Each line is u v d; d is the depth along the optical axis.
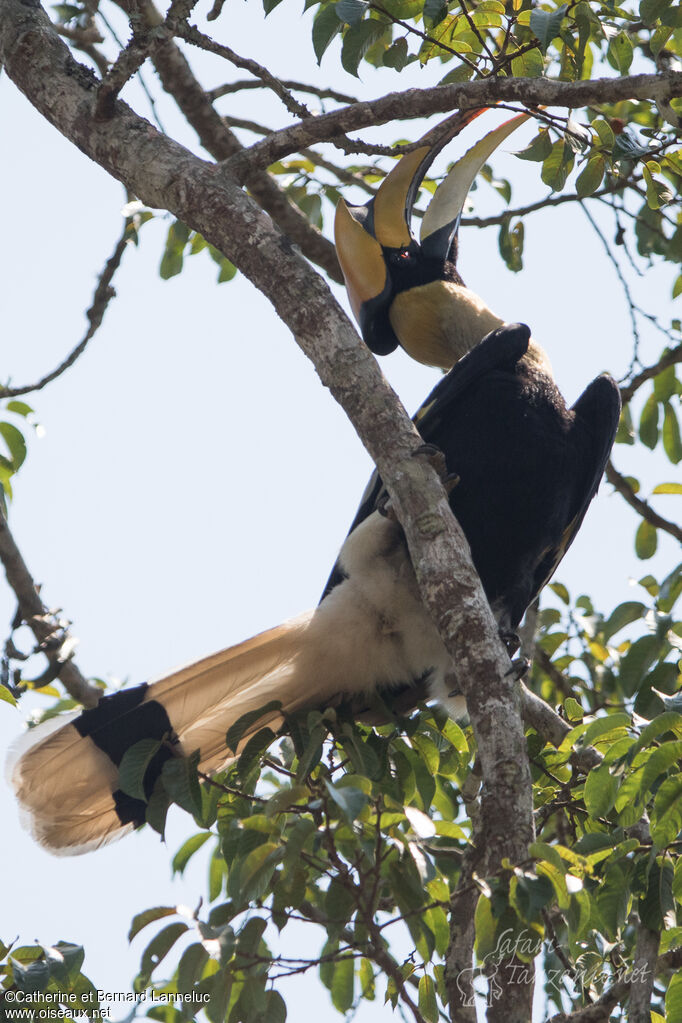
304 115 11.14
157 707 11.44
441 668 12.12
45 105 11.49
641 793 9.09
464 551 9.15
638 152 12.00
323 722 10.80
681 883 9.38
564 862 8.55
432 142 11.41
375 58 14.23
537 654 15.48
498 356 13.07
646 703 11.81
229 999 9.14
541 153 12.81
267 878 8.19
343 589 12.03
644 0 11.69
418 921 8.93
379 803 8.75
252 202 10.49
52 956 9.09
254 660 11.84
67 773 11.18
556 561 14.22
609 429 13.71
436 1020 9.91
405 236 14.66
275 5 11.60
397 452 9.45
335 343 9.77
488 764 8.59
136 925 8.82
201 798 10.00
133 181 10.93
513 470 12.91
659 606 13.40
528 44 11.90
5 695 10.85
